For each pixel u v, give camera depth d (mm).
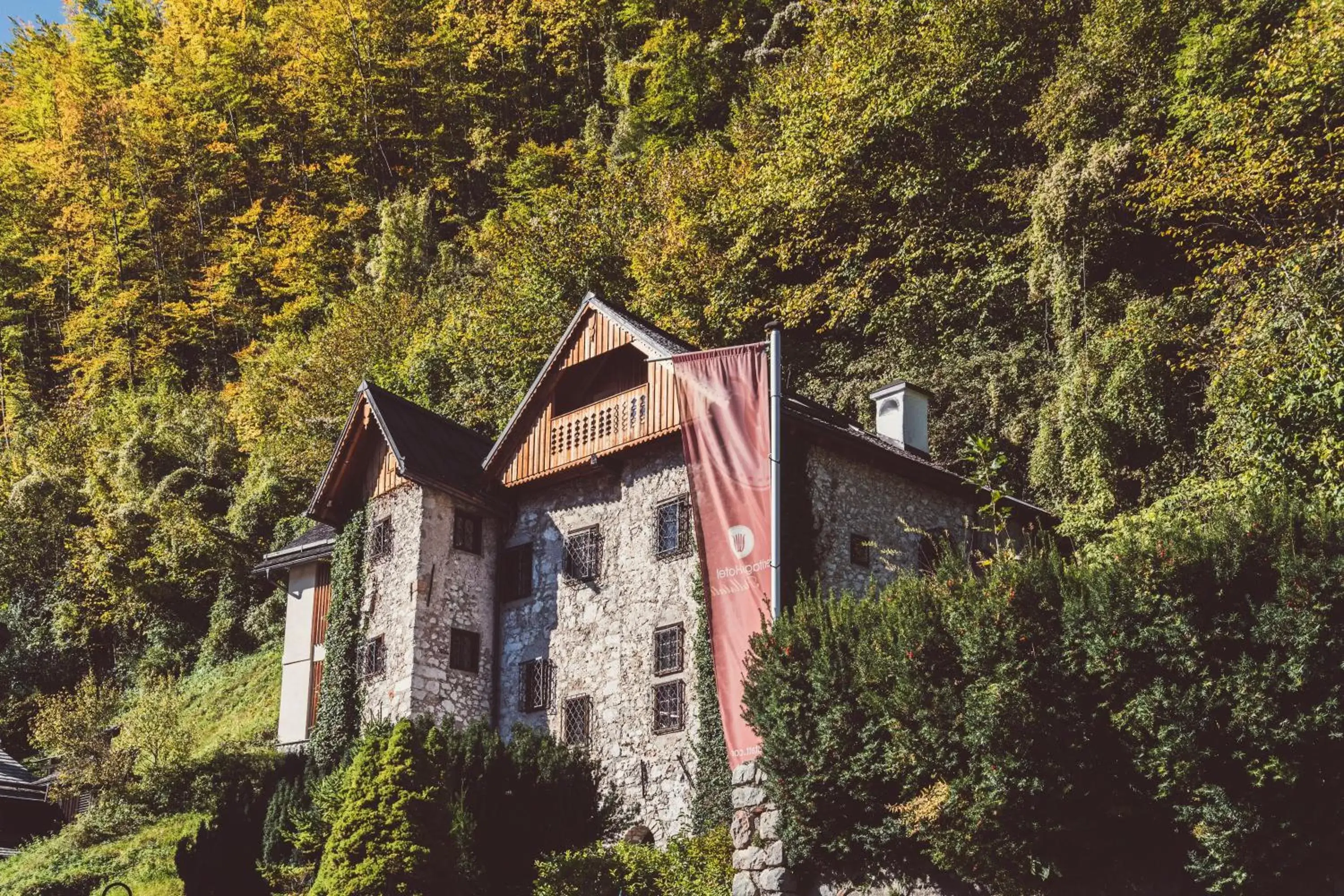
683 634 21891
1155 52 30141
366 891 14539
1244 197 23500
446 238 55906
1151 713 10164
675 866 15820
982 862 10961
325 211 58719
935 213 32969
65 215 59344
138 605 43062
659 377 23516
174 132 60844
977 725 10922
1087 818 10586
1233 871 9758
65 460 52906
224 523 44406
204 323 58750
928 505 23766
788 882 12547
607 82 56625
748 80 47719
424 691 23969
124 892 22672
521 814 17922
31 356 63031
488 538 26328
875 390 26328
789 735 12641
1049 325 29156
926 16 34562
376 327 46281
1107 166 28094
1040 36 33625
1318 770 9562
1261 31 28656
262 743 31594
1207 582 10312
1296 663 9617
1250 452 18109
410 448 25781
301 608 31656
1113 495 23531
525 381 36344
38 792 32938
